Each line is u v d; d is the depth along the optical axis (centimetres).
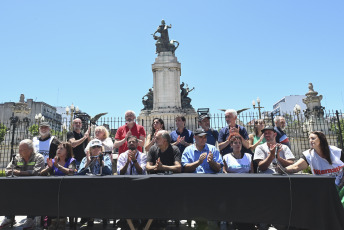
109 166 624
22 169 617
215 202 385
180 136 763
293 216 359
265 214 369
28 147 617
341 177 492
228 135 713
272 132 572
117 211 407
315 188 359
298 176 372
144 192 407
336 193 354
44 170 604
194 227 616
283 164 529
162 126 773
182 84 3152
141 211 402
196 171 577
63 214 422
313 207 354
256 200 374
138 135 769
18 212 432
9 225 661
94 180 424
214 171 563
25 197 435
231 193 383
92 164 592
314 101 2222
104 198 415
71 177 433
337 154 500
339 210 348
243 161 591
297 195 362
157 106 2861
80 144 794
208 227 586
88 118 1536
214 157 577
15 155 631
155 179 408
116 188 415
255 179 380
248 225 490
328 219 349
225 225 628
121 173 588
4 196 439
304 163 504
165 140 570
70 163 627
